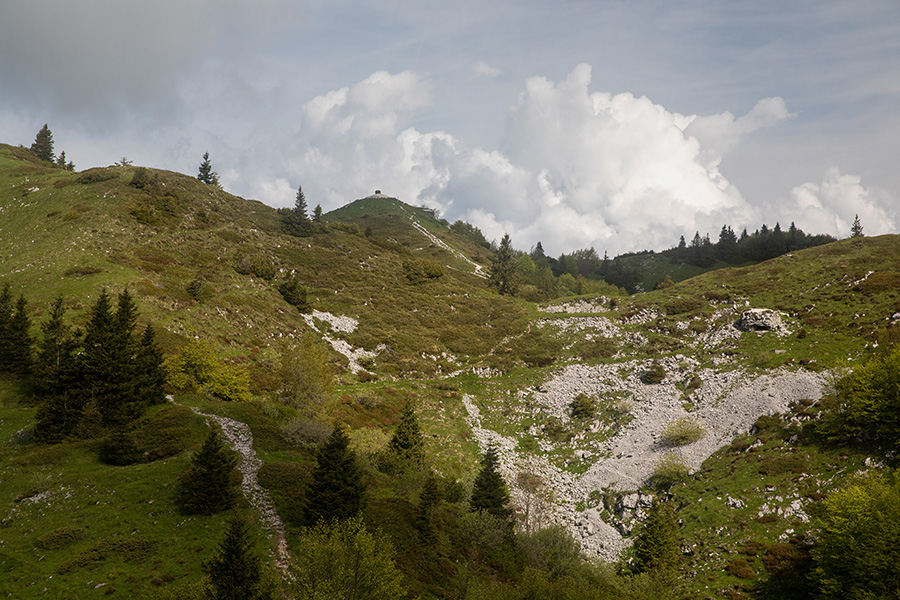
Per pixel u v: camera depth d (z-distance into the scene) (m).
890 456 50.88
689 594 44.53
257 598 27.06
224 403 58.84
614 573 50.16
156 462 45.47
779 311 92.38
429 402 85.00
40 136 185.25
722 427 67.69
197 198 140.75
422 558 41.38
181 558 34.25
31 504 39.22
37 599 29.86
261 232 136.75
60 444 47.06
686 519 54.81
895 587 35.47
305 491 42.12
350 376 88.44
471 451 74.31
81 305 70.94
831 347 74.88
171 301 81.50
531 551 48.44
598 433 77.56
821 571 38.91
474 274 167.38
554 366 98.12
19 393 54.81
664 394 80.12
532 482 68.69
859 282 92.69
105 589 30.83
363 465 54.62
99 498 40.09
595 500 64.75
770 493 53.28
